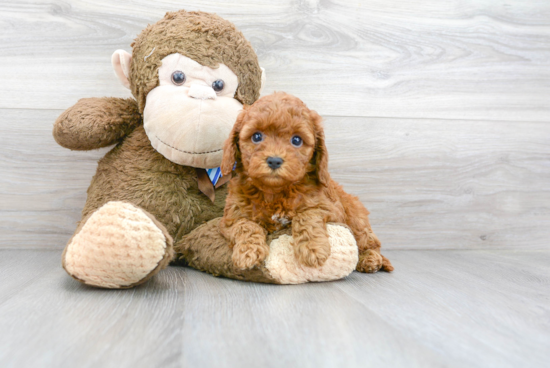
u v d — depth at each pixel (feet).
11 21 5.95
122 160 5.29
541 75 7.29
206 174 5.33
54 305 3.43
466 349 2.81
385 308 3.65
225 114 4.88
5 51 5.96
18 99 6.02
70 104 6.14
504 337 3.08
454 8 6.96
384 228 6.97
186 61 4.93
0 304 3.44
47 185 6.15
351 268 4.51
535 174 7.32
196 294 3.89
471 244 7.23
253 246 4.17
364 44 6.73
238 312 3.38
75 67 6.11
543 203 7.31
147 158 5.26
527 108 7.27
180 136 4.79
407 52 6.87
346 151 6.77
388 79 6.82
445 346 2.85
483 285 4.70
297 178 4.07
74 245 3.83
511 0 7.12
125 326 3.00
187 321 3.14
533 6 7.19
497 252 7.07
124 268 3.70
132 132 5.46
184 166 5.30
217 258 4.52
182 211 5.14
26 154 6.08
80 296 3.71
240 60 5.16
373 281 4.70
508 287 4.64
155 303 3.56
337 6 6.62
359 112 6.77
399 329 3.13
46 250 6.14
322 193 4.60
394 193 6.95
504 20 7.13
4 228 6.10
